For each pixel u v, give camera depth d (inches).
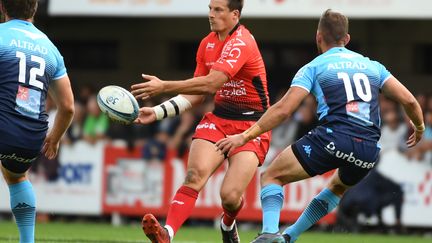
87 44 2170.3
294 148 812.0
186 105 909.8
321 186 1569.9
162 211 1641.2
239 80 893.2
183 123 1628.9
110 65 2167.8
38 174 1680.6
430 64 2020.2
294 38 2047.2
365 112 804.6
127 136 1657.2
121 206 1658.5
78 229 1462.8
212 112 912.9
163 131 1648.6
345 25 836.0
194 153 877.8
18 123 783.1
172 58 2117.4
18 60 786.2
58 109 838.5
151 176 1644.9
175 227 840.9
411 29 2000.5
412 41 2003.0
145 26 2113.7
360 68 816.9
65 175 1676.9
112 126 1667.1
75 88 2158.0
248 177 877.8
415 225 1552.7
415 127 855.7
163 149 1638.8
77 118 1681.8
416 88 2004.2
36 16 1796.3
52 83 825.5
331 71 808.9
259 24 2058.3
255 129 792.9
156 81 824.3
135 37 2121.1
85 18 2129.7
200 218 1606.8
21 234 834.2
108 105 826.2
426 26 1991.9
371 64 827.4
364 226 1566.2
